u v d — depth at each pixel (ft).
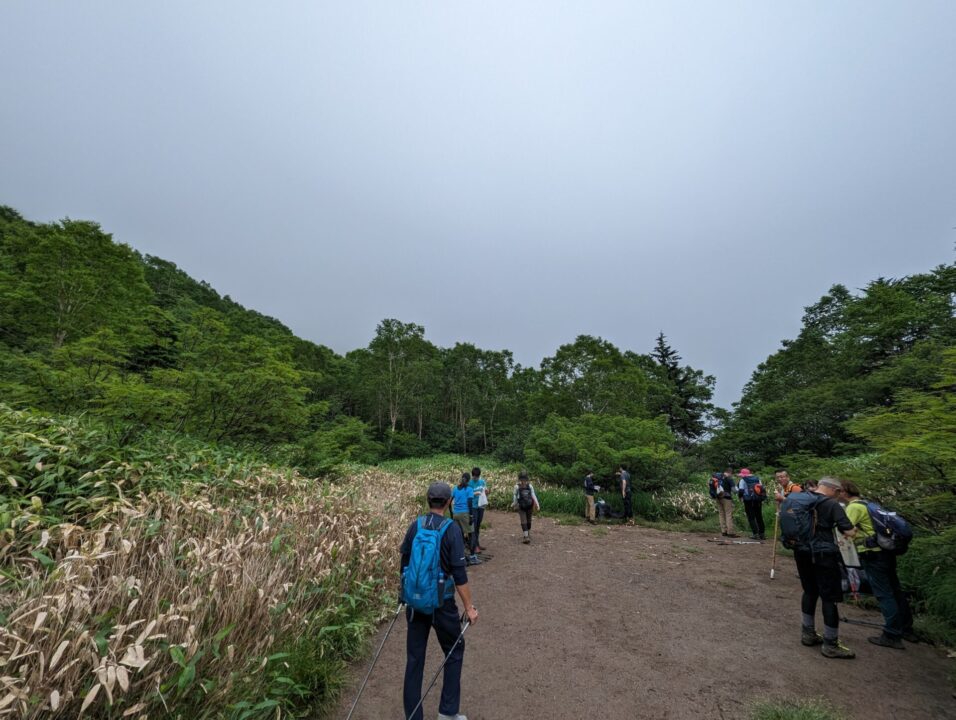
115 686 7.44
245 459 23.61
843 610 16.24
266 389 28.60
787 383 82.64
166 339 33.47
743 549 27.27
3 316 50.19
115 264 62.69
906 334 58.18
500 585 19.57
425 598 8.72
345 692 10.70
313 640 11.50
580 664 12.24
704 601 17.38
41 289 55.31
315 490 22.85
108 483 14.60
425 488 46.52
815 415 55.36
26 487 13.57
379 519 22.59
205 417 27.96
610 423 55.31
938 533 15.78
